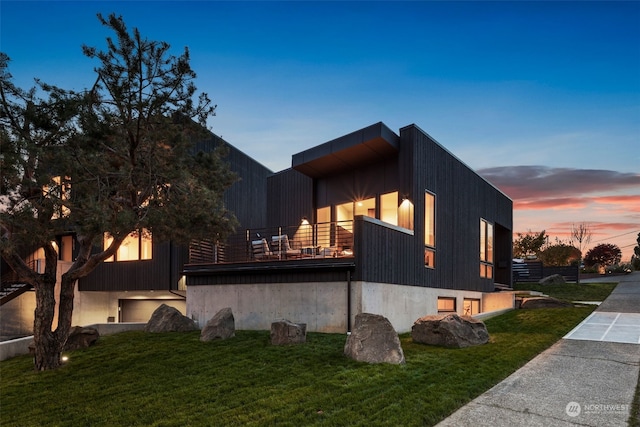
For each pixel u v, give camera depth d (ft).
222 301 43.32
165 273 55.01
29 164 24.31
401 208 44.37
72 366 28.68
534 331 37.22
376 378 22.26
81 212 25.23
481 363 25.88
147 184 28.73
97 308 60.80
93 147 26.53
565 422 17.03
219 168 33.83
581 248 174.09
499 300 56.70
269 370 24.66
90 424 17.81
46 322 28.60
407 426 16.05
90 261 28.99
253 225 70.23
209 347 31.81
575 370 24.95
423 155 46.11
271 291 40.42
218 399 19.92
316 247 41.04
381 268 37.86
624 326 39.27
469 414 17.93
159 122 28.30
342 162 49.83
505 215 72.08
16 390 23.79
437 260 47.78
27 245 26.96
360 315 28.45
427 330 32.58
